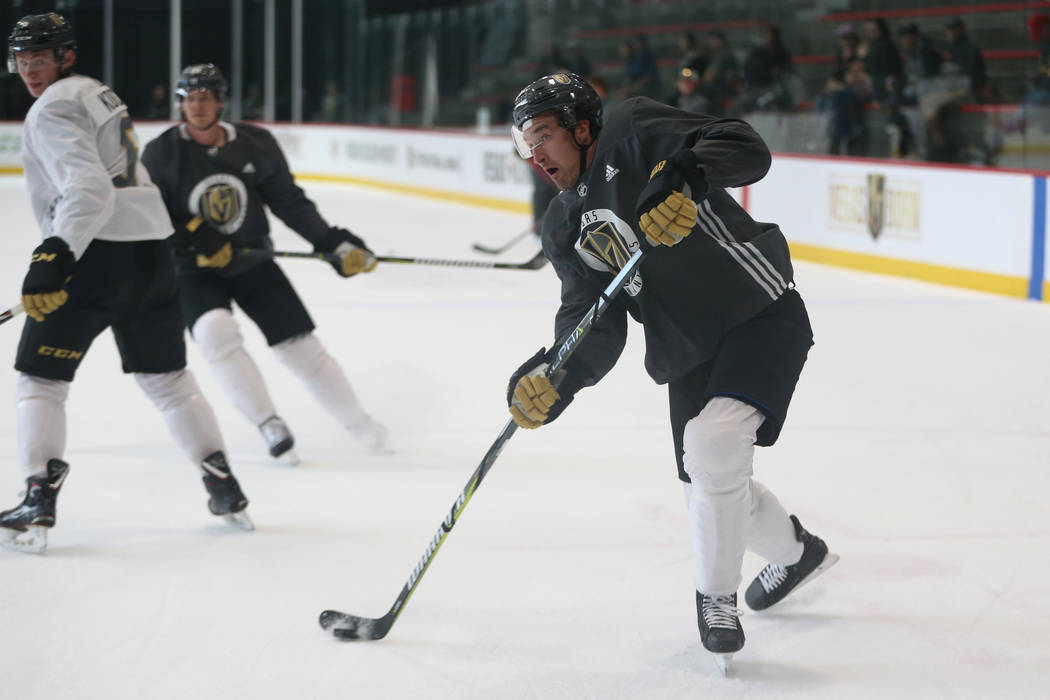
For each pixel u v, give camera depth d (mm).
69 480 12086
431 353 18734
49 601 8930
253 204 12664
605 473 12258
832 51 37844
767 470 12203
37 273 9008
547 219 7801
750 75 35312
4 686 7520
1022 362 17594
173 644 8172
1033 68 30922
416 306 23531
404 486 11953
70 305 9719
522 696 7340
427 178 47688
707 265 7254
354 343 19562
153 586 9250
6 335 19766
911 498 11242
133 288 9945
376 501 11461
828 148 32625
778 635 8211
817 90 38062
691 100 33938
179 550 10086
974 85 30172
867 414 14539
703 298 7309
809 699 7230
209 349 12500
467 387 16391
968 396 15461
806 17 38688
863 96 31938
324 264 30000
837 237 27859
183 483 12031
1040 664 7676
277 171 12719
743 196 30891
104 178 9352
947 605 8672
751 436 7184
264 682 7570
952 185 24500
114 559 9844
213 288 12688
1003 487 11547
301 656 7965
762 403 7117
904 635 8148
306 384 12867
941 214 24844
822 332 20094
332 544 10242
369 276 27781
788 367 7293
